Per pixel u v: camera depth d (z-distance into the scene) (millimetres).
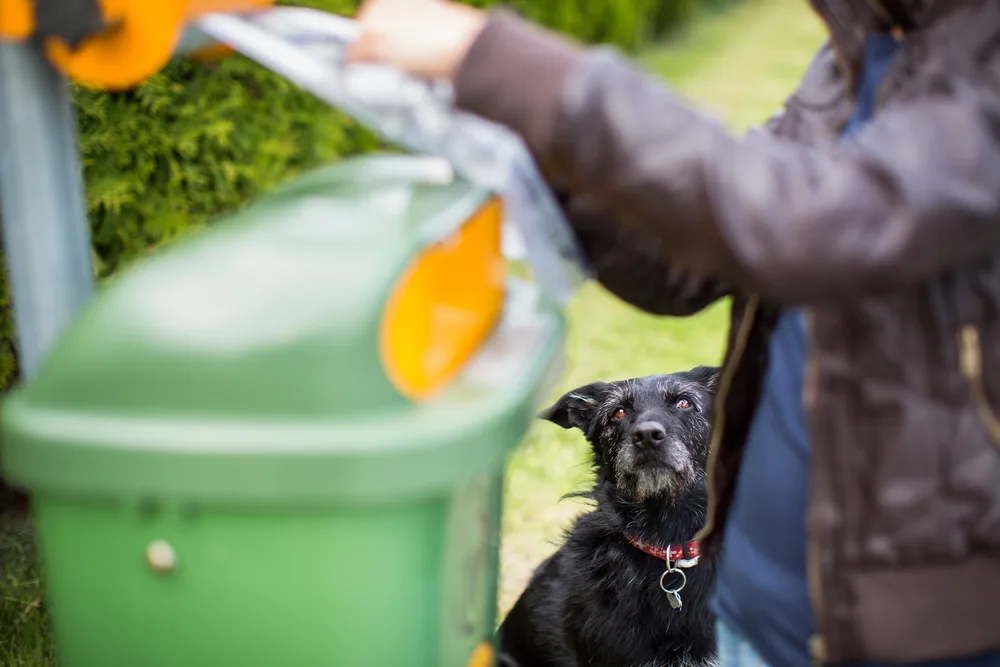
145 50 1520
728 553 1783
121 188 3857
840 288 1269
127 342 1352
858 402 1432
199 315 1352
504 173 1417
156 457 1310
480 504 1733
